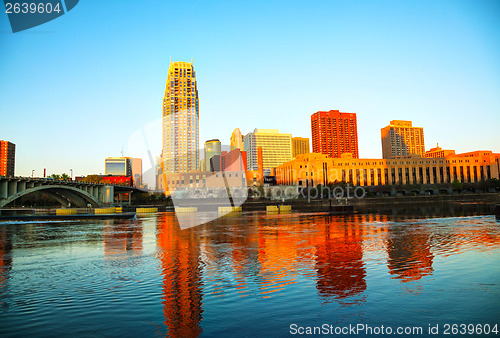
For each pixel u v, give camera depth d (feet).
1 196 246.68
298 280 51.47
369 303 40.01
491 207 292.20
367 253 73.77
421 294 42.93
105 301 42.93
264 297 43.34
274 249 82.94
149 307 40.40
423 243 87.10
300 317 36.22
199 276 55.62
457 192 603.26
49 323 35.60
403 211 259.39
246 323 34.88
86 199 360.48
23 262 71.92
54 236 124.36
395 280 49.98
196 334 32.45
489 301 39.70
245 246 89.45
